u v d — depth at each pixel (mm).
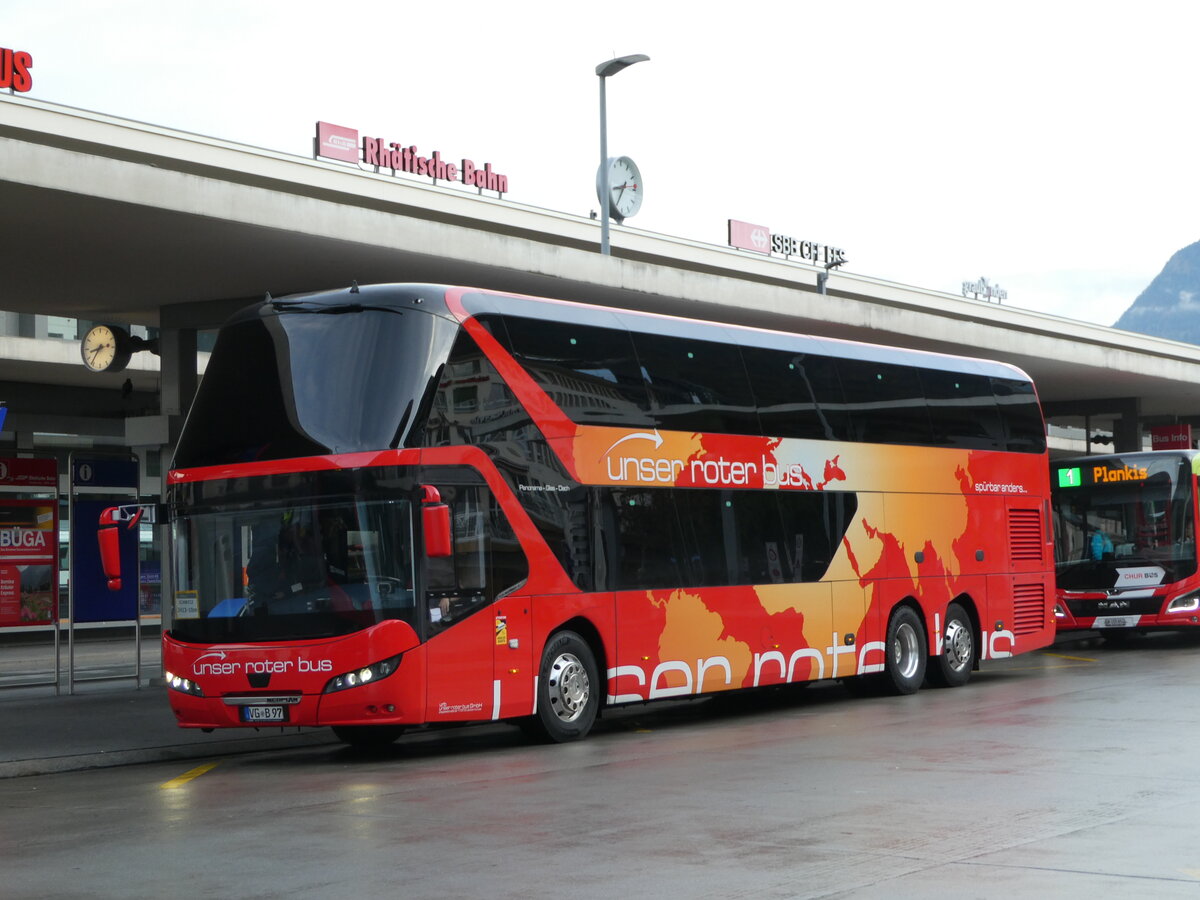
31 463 22203
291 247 19359
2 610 21844
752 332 18125
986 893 7199
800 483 18219
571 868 8047
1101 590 27641
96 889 7875
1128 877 7527
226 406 14664
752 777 11594
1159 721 14984
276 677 13789
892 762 12250
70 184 16266
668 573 16266
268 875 8109
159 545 34312
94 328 25078
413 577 13672
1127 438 42125
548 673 14906
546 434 15148
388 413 13906
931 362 20844
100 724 17438
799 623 17938
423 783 12023
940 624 20312
